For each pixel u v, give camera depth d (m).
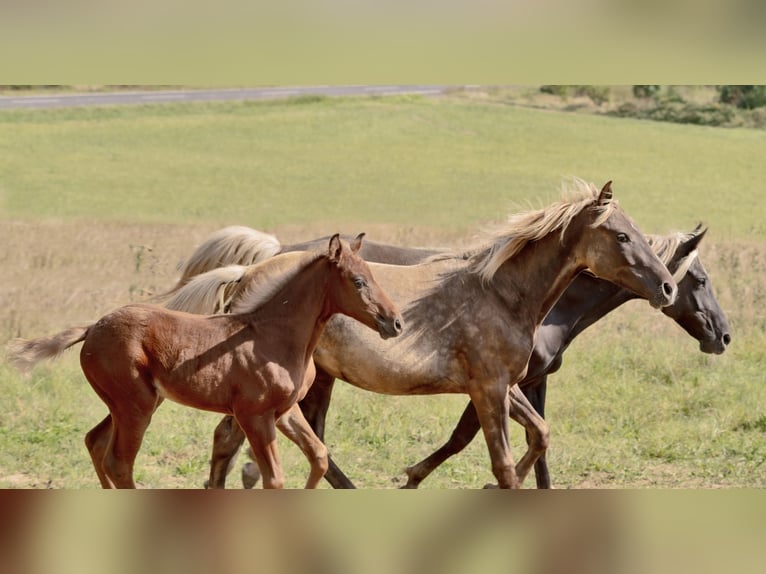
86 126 47.03
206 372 8.59
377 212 32.97
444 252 10.65
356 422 12.92
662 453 12.19
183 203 33.75
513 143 46.25
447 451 10.46
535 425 10.27
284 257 9.38
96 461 8.97
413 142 46.38
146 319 8.62
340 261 8.91
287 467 11.57
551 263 9.84
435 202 34.97
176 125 48.50
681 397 13.98
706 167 42.19
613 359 15.52
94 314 17.05
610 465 11.77
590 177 39.81
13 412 12.45
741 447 12.41
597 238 9.64
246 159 42.50
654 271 9.49
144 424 8.62
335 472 10.38
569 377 14.66
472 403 10.36
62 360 14.32
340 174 40.03
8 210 30.41
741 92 53.44
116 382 8.52
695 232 12.16
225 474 10.09
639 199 35.53
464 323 9.81
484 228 10.45
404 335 9.80
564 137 47.62
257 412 8.71
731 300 19.03
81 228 25.61
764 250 23.77
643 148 45.56
